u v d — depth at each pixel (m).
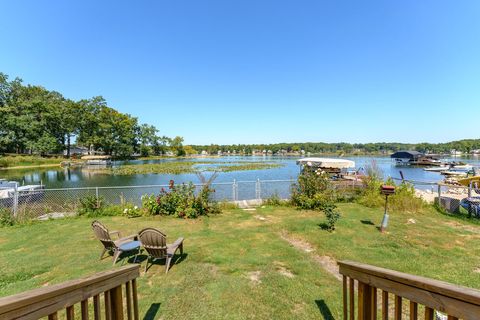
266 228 6.48
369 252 4.82
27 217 7.54
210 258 4.57
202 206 8.12
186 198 8.20
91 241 5.69
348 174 19.17
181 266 4.29
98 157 49.91
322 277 3.83
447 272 4.01
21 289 3.59
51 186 20.14
